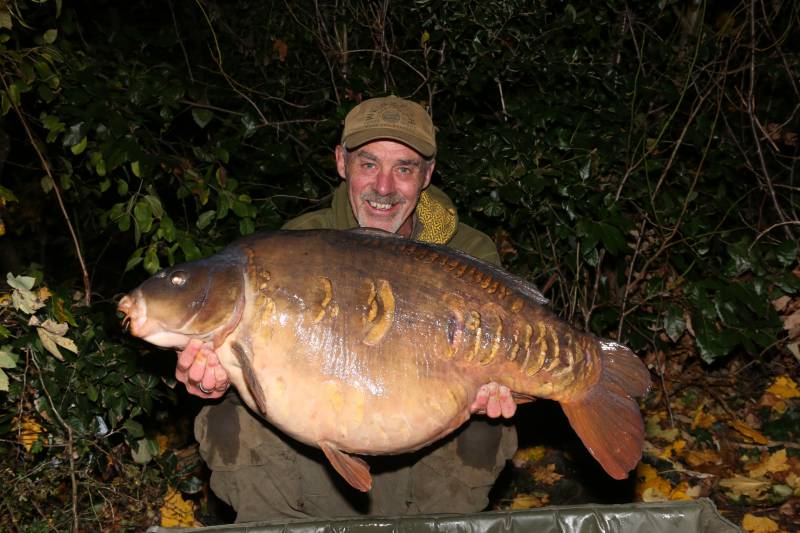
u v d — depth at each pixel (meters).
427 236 1.68
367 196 1.61
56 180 2.17
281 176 2.36
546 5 2.32
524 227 2.27
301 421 1.23
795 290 2.10
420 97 2.45
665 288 2.21
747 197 2.45
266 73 2.70
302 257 1.24
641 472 2.13
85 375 1.72
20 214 2.66
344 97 2.49
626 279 2.34
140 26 3.05
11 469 1.69
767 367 2.57
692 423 2.39
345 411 1.22
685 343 2.56
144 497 1.87
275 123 2.28
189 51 2.77
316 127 2.37
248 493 1.55
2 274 2.65
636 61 2.38
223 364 1.25
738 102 2.40
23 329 1.66
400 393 1.23
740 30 2.21
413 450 1.27
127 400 1.76
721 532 1.27
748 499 2.03
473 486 1.55
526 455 2.24
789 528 1.92
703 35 2.27
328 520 1.27
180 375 1.35
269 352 1.22
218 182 1.85
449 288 1.26
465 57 2.34
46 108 2.03
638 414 1.28
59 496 1.85
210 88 2.24
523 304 1.27
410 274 1.25
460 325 1.25
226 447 1.53
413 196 1.63
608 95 2.26
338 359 1.22
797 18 2.29
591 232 1.99
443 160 2.14
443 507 1.56
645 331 2.26
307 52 2.71
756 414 2.42
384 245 1.27
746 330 2.06
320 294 1.23
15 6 1.66
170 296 1.21
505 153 2.12
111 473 1.97
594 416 1.29
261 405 1.22
